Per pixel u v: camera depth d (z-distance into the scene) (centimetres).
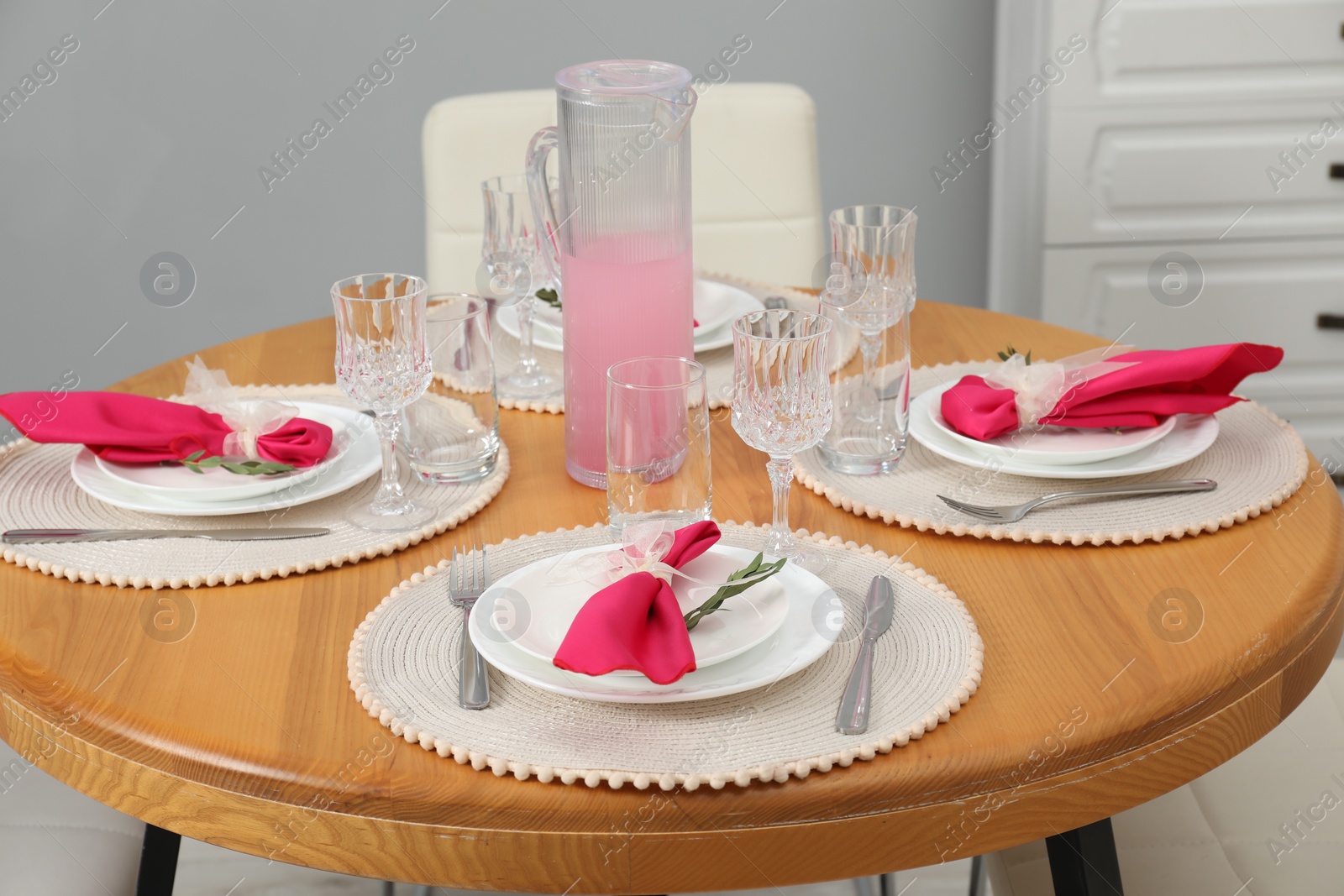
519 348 151
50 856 115
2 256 280
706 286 159
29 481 113
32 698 83
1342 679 138
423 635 87
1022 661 84
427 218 199
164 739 77
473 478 115
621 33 278
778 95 198
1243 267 261
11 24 263
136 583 95
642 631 76
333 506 108
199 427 113
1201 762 81
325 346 154
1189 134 251
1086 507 104
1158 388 114
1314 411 272
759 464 119
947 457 113
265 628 90
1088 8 243
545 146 113
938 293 303
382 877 74
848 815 72
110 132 274
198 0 266
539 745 75
